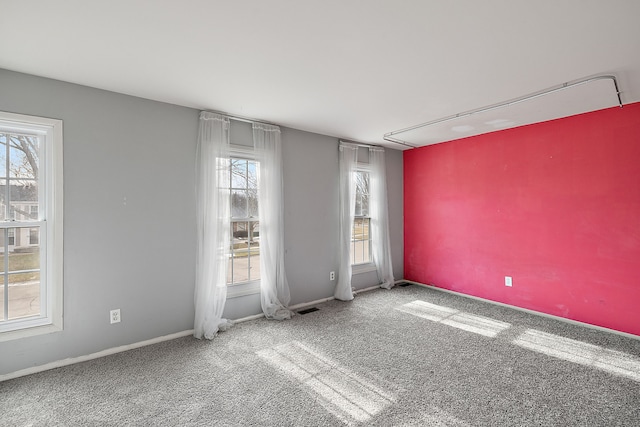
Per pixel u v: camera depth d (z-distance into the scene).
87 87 2.75
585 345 3.02
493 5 1.68
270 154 3.86
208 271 3.27
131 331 2.96
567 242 3.62
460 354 2.85
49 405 2.10
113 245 2.86
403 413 2.02
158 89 2.84
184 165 3.28
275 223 3.85
